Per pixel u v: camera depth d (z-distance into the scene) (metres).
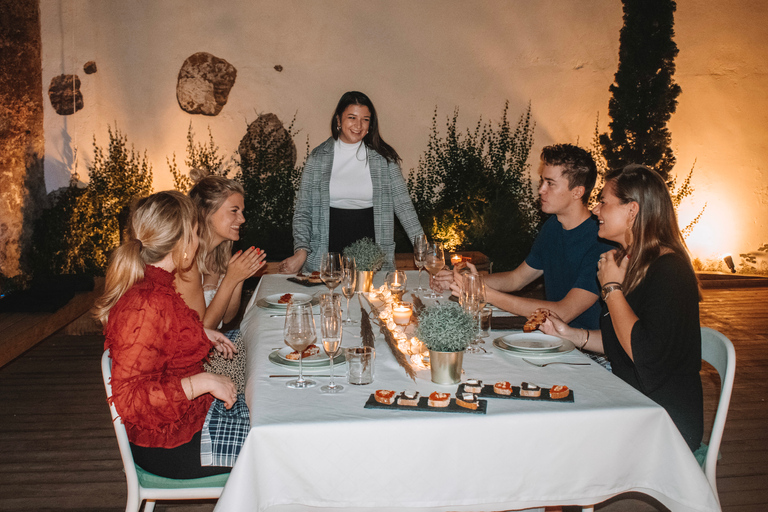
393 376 1.66
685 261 1.77
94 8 6.05
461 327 1.56
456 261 3.08
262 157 6.48
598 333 2.11
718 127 7.12
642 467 1.43
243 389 2.13
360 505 1.35
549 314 2.13
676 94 7.00
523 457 1.37
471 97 6.77
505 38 6.73
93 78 6.11
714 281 7.05
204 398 1.69
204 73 6.32
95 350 4.82
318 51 6.49
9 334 3.85
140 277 1.63
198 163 6.39
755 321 5.56
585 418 1.38
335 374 1.68
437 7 6.61
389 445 1.33
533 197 6.96
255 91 6.44
